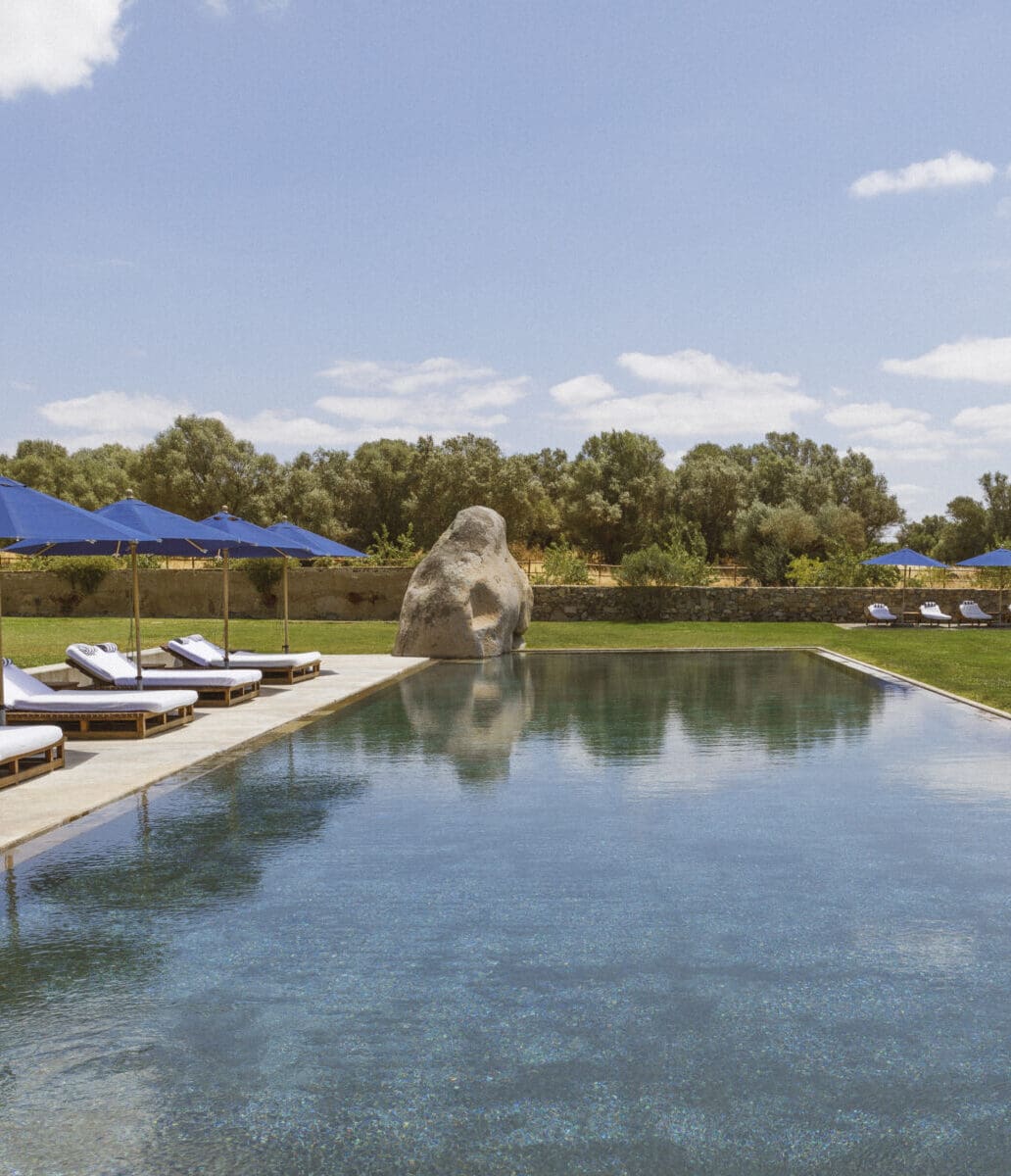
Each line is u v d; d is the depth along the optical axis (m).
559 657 19.95
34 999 3.70
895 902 4.79
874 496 61.41
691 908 4.68
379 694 13.51
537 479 57.09
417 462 59.00
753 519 50.12
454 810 6.67
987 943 4.25
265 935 4.34
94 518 8.89
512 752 8.97
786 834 6.05
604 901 4.79
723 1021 3.50
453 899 4.82
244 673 12.41
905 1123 2.84
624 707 12.16
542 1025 3.46
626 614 29.00
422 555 36.72
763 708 12.04
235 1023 3.49
